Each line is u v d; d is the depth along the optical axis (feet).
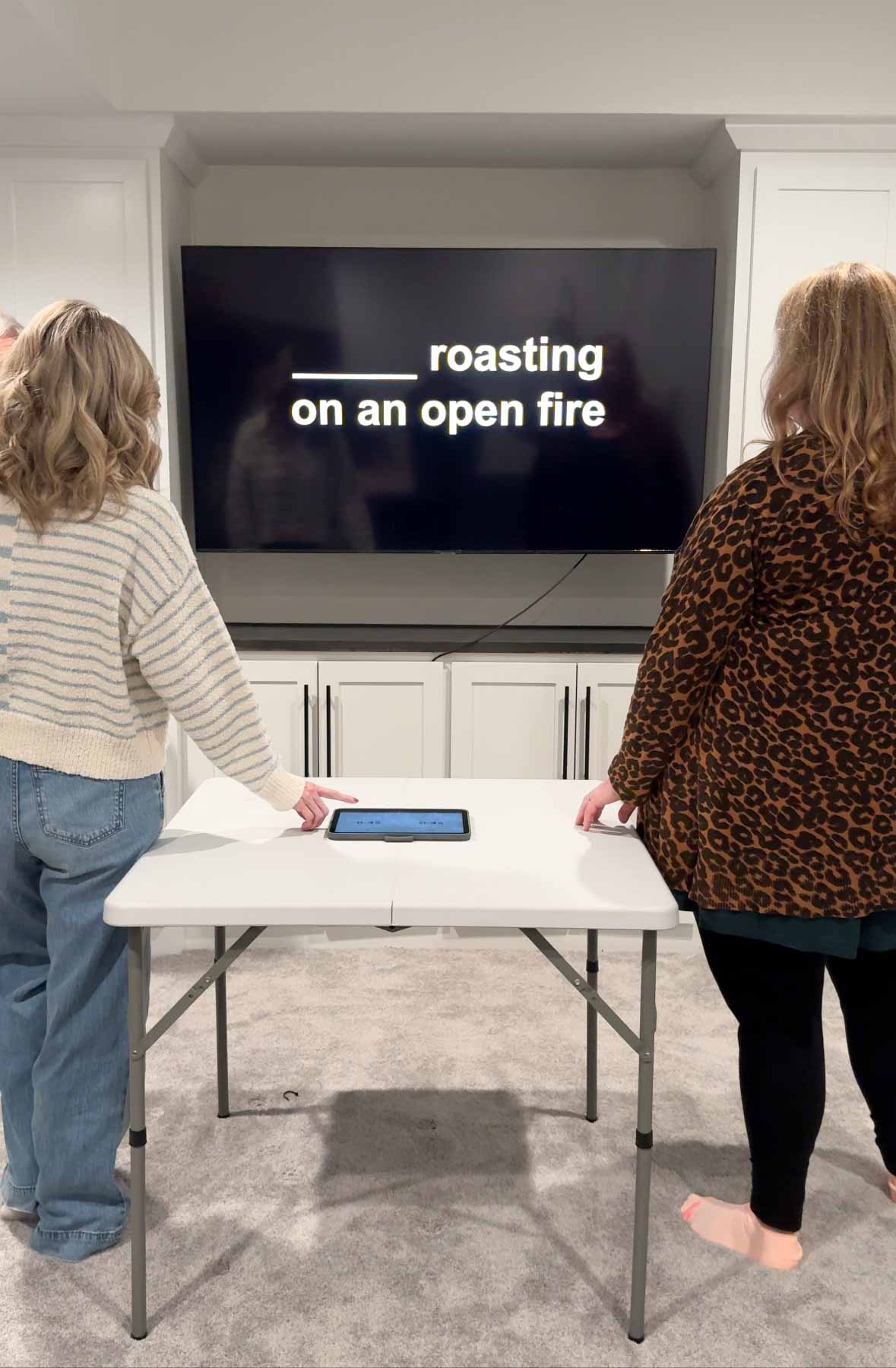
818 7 9.84
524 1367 5.35
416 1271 6.04
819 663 5.11
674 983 9.89
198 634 5.65
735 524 5.10
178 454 11.19
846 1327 5.63
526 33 9.87
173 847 5.86
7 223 10.35
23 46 8.56
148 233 10.38
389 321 10.80
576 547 11.20
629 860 5.69
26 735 5.51
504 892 5.22
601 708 10.81
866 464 4.91
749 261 10.41
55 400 5.31
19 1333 5.56
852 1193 6.72
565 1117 7.63
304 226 11.76
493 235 11.79
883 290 4.98
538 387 10.90
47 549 5.44
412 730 10.89
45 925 6.07
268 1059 8.42
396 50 9.89
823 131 10.12
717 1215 6.32
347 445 11.02
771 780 5.24
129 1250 6.19
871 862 5.22
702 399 10.89
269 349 10.83
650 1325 5.63
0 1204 6.57
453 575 12.14
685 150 11.06
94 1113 5.97
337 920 5.07
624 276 10.69
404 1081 8.11
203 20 9.84
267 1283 5.94
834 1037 8.74
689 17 9.86
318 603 12.16
